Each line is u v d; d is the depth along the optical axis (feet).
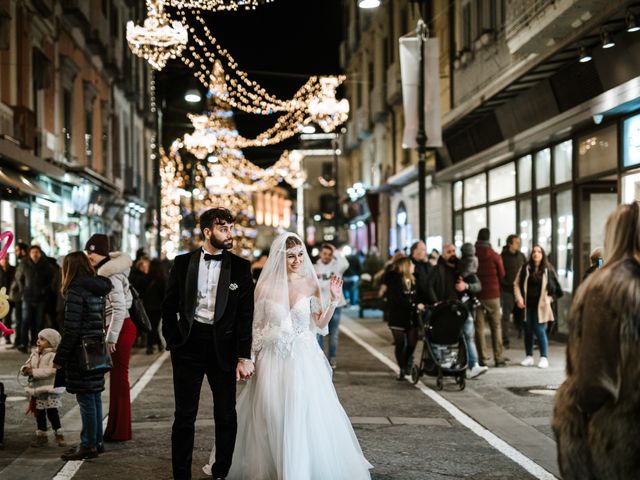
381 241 138.82
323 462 20.36
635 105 44.65
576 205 54.90
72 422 30.42
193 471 23.07
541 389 37.09
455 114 77.56
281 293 21.42
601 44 46.21
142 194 150.92
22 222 73.10
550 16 49.37
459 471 22.93
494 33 72.02
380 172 133.90
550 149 59.82
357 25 150.30
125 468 23.43
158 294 54.49
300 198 230.48
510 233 70.69
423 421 30.04
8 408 33.55
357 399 34.94
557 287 44.52
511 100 63.98
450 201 93.09
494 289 44.39
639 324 11.78
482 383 39.06
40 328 55.01
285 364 20.94
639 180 45.73
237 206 193.26
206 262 21.59
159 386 38.86
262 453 20.83
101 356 24.45
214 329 21.17
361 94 149.38
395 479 22.11
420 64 59.82
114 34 121.90
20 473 22.85
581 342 12.07
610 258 12.94
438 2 94.12
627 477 11.71
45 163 73.97
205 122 105.81
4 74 69.62
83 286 24.25
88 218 104.06
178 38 58.39
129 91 132.87
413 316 40.01
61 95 89.40
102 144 115.55
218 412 21.50
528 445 26.12
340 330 68.69
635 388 11.74
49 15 81.10
